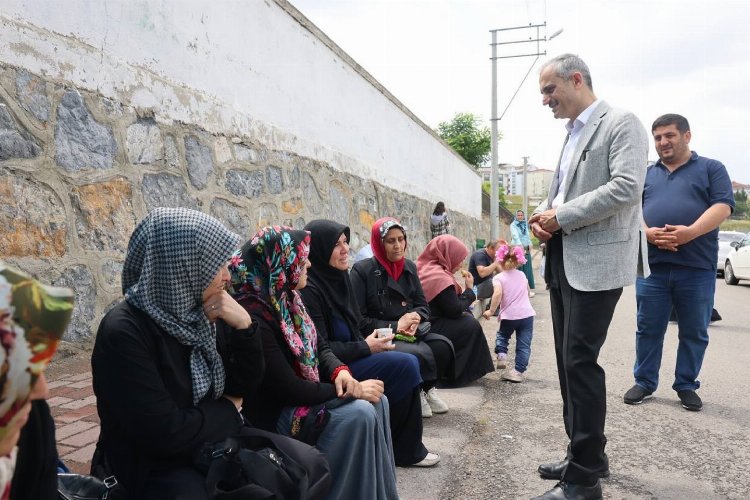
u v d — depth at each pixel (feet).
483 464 10.55
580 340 8.71
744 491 9.34
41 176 11.09
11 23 10.52
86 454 7.82
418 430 10.25
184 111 14.96
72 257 11.70
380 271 13.61
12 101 10.54
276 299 7.98
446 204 46.78
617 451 11.00
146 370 5.70
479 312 28.43
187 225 5.89
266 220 18.51
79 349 11.78
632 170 8.36
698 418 12.90
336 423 7.66
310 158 21.74
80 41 11.99
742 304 34.68
